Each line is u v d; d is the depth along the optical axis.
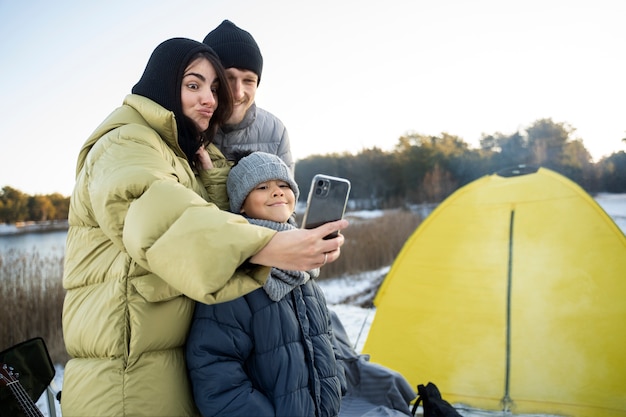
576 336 3.21
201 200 1.25
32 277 5.62
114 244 1.39
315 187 1.37
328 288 7.62
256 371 1.45
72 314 1.44
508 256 3.58
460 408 3.24
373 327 3.74
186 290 1.17
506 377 3.23
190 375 1.43
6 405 1.69
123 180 1.26
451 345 3.44
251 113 2.34
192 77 1.53
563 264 3.43
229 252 1.16
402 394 2.62
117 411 1.32
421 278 3.74
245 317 1.44
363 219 10.21
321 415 1.45
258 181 1.55
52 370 1.95
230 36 2.16
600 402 3.01
